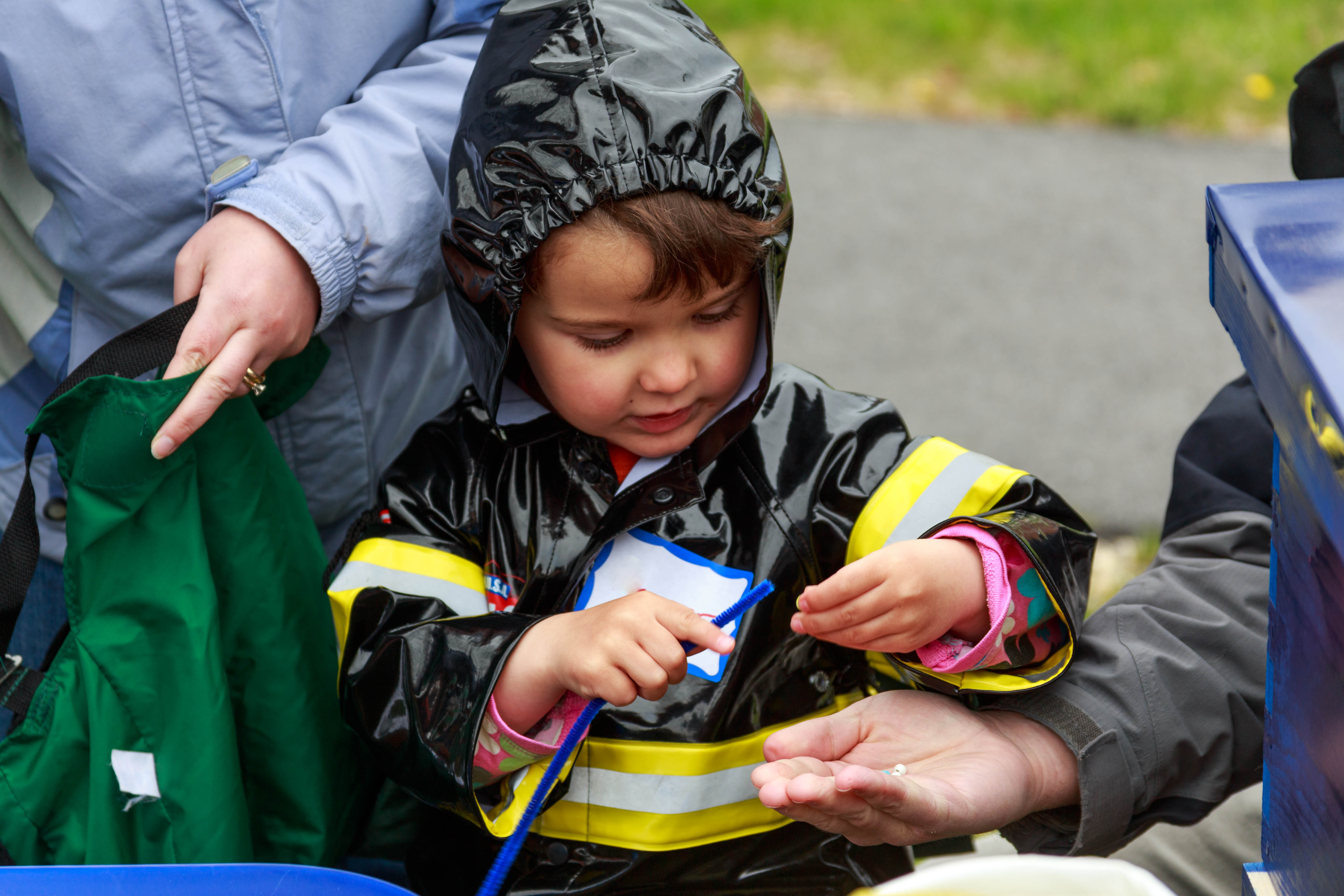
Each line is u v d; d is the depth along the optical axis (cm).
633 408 179
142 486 176
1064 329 664
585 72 172
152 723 181
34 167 197
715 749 186
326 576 197
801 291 704
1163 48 974
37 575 230
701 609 190
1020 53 989
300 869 157
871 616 170
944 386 614
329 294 188
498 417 195
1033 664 180
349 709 186
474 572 196
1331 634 113
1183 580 192
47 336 217
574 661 168
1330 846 118
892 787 151
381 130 196
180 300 185
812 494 194
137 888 157
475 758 177
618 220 166
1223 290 126
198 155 197
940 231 767
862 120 902
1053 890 102
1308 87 181
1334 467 98
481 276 177
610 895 187
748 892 189
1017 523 180
